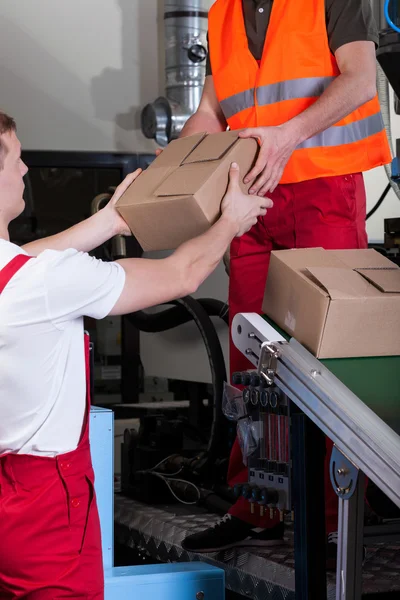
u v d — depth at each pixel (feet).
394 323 6.11
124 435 11.80
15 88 15.47
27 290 5.00
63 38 15.62
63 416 5.25
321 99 7.62
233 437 10.80
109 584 7.04
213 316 13.10
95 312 5.23
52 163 15.67
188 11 14.96
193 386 13.37
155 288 5.41
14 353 5.04
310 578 5.78
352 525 5.37
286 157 7.16
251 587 8.05
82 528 5.26
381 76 10.41
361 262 6.64
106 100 15.80
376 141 8.46
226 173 6.34
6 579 5.18
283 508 6.03
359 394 5.30
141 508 10.64
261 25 8.62
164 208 6.29
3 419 5.19
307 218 8.40
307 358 5.64
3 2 15.40
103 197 13.32
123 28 15.81
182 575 7.22
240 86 8.71
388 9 7.23
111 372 19.21
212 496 10.39
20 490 5.13
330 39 8.23
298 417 5.79
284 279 6.45
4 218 5.54
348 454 5.01
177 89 15.07
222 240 5.93
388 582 7.38
